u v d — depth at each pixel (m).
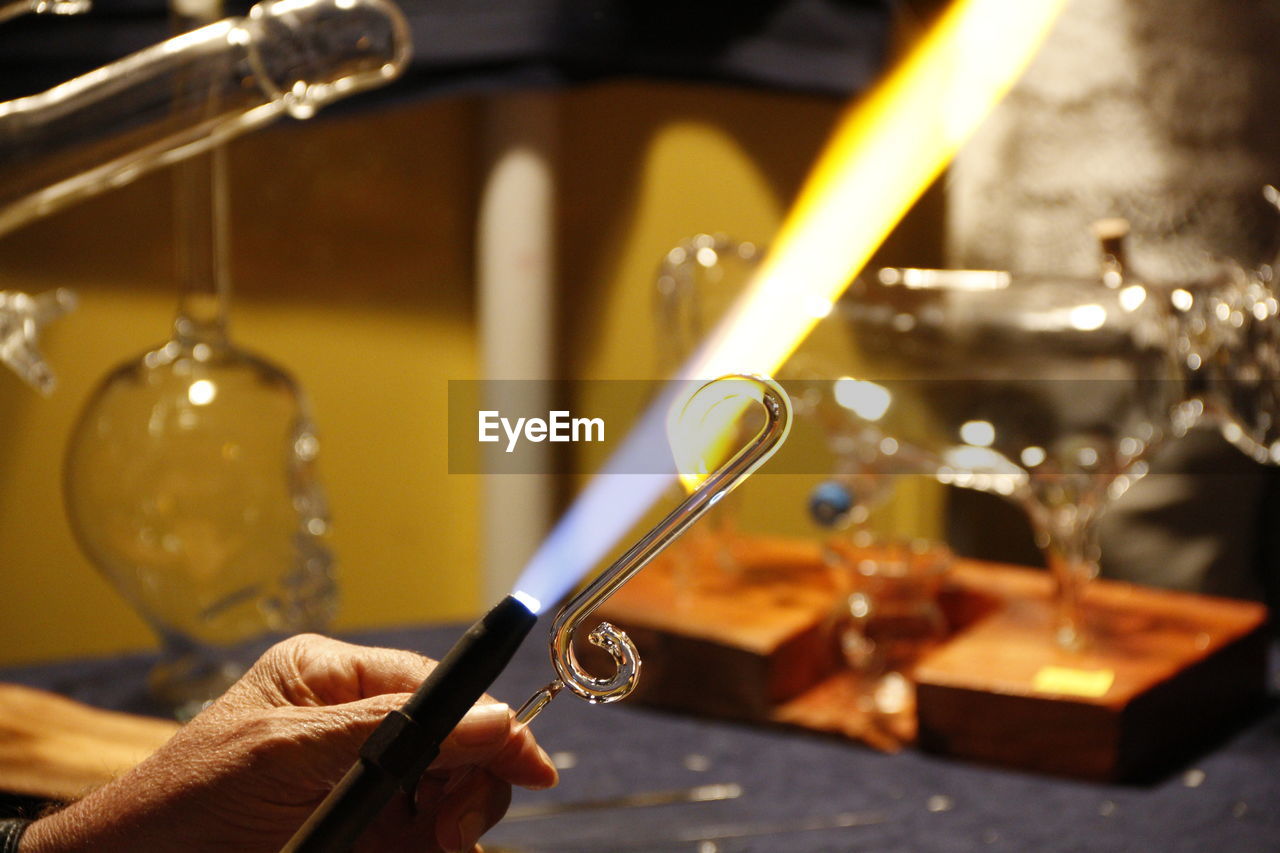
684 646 1.62
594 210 2.18
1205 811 1.46
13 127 1.47
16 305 1.53
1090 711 1.49
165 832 1.19
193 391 1.53
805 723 1.58
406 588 2.15
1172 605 1.67
